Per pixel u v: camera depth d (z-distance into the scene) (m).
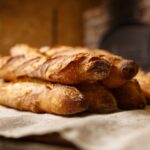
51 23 3.27
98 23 3.18
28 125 0.61
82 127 0.52
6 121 0.63
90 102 0.69
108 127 0.55
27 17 3.12
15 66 0.86
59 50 0.95
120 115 0.65
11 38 3.04
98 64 0.66
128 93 0.76
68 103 0.65
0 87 0.84
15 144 0.51
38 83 0.76
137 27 2.77
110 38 2.96
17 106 0.75
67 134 0.49
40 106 0.71
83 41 3.41
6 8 3.00
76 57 0.68
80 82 0.70
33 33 3.16
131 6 2.82
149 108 0.78
